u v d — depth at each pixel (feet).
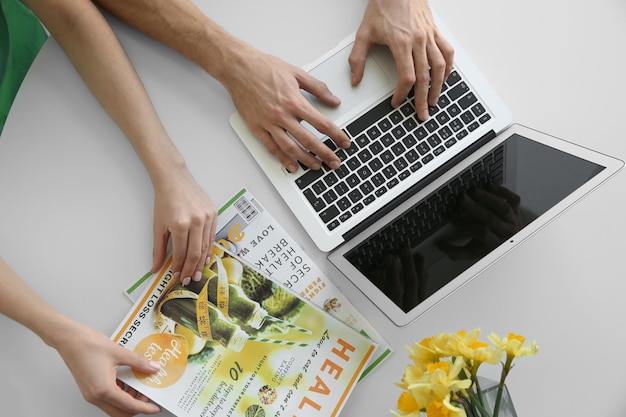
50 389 3.13
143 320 3.15
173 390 3.09
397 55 3.27
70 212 3.24
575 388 3.05
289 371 3.13
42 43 3.86
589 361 3.07
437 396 2.29
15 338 3.17
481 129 3.29
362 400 3.12
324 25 3.45
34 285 3.18
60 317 3.07
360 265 3.20
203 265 3.19
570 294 3.12
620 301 3.10
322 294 3.19
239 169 3.30
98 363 3.02
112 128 3.32
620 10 3.39
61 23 3.26
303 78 3.30
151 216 3.24
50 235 3.22
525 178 3.23
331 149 3.28
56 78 3.35
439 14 3.46
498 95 3.35
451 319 3.14
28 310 3.07
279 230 3.24
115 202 3.25
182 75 3.40
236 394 3.10
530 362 3.08
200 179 3.29
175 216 3.13
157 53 3.42
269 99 3.24
